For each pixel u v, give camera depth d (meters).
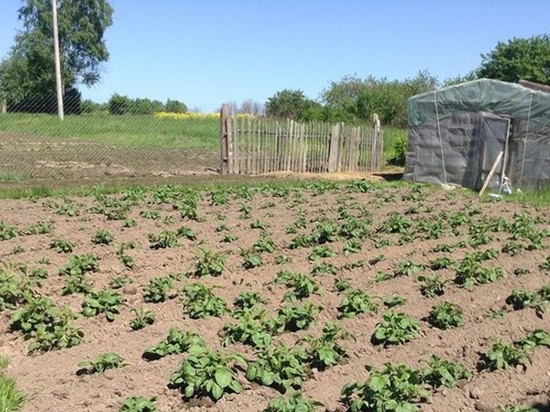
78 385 3.74
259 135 14.89
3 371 4.01
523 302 5.25
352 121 27.55
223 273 6.00
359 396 3.64
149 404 3.44
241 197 10.09
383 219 8.65
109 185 11.17
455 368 4.03
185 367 3.69
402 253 6.93
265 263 6.46
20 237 6.98
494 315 5.06
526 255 6.86
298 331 4.70
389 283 5.82
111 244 6.84
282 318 4.76
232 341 4.39
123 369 3.92
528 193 12.87
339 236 7.49
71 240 6.93
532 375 4.17
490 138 13.47
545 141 13.00
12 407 3.46
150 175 13.52
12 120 20.44
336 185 11.99
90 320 4.84
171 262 6.36
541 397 3.93
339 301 5.30
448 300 5.43
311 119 27.67
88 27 48.78
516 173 13.37
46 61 39.59
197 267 6.02
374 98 30.55
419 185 12.55
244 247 6.98
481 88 13.59
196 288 5.22
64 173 13.19
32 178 12.16
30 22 47.75
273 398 3.69
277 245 7.07
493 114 13.48
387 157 19.94
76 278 5.57
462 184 13.99
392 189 11.94
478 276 5.86
